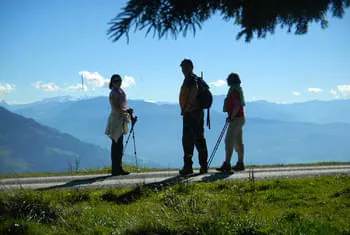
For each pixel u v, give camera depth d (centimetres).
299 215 718
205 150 1250
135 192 932
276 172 1285
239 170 1341
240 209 771
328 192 922
